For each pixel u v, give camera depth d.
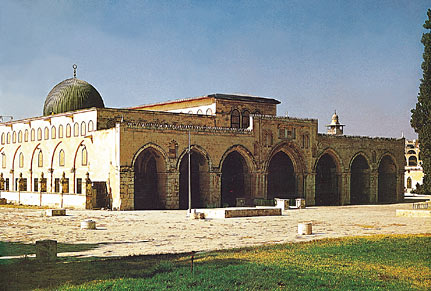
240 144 65.56
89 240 32.19
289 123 70.75
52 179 68.81
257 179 67.06
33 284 19.17
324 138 74.44
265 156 68.00
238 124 72.31
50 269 21.73
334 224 42.94
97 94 71.44
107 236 34.09
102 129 60.69
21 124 75.88
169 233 35.88
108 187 57.19
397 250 26.89
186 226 40.38
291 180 72.81
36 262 23.45
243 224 42.09
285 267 22.16
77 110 66.06
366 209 62.88
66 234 35.00
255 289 18.88
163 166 58.84
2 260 24.22
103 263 23.05
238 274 20.83
